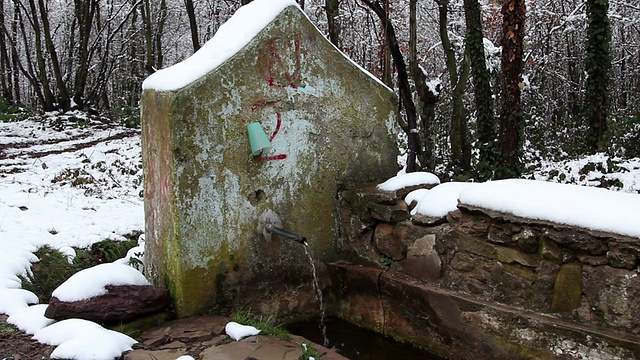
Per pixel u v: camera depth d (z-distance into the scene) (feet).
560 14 55.77
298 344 11.71
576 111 65.77
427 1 52.65
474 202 12.64
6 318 12.85
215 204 13.71
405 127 31.07
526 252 11.69
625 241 9.99
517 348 11.41
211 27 82.84
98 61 85.61
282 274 15.02
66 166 34.53
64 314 11.93
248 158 14.19
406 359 13.75
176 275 13.34
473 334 12.30
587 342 10.28
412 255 14.17
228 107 13.74
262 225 14.56
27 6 97.76
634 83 69.41
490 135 33.88
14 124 57.47
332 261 16.07
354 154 16.22
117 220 23.93
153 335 12.24
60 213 23.97
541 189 11.84
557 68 63.52
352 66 15.92
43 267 17.81
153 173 14.23
